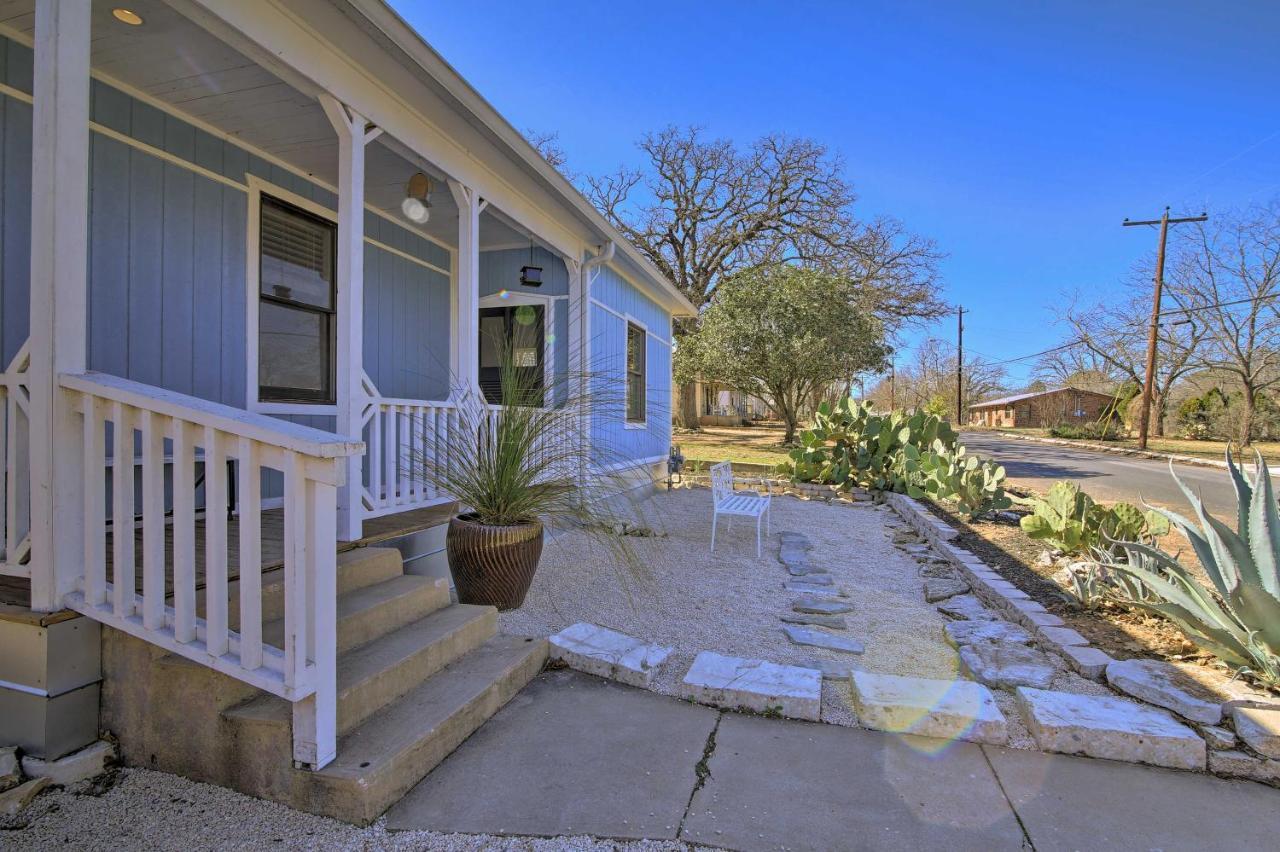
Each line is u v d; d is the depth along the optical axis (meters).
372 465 3.79
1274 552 2.93
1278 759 2.24
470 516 3.75
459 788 2.09
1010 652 3.22
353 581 3.00
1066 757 2.35
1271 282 21.38
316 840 1.82
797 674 2.88
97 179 3.38
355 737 2.13
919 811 2.01
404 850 1.79
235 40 2.76
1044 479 12.41
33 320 2.03
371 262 5.45
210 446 1.90
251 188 4.25
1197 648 3.15
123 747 2.15
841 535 6.61
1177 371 26.36
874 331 17.06
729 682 2.78
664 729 2.52
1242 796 2.12
